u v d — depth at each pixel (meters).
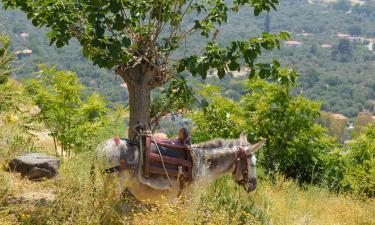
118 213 6.80
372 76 155.12
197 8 9.09
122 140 7.05
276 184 11.79
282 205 9.71
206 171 7.54
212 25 9.01
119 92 45.62
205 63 8.06
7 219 6.30
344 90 132.75
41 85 10.88
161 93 9.46
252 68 8.52
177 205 6.71
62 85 10.90
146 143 7.01
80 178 6.44
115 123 10.90
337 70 164.25
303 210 9.74
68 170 6.90
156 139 7.23
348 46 194.62
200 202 7.32
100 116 11.09
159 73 8.77
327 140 16.41
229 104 13.87
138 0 8.12
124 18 7.88
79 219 6.04
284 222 8.75
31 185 8.33
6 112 9.01
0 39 7.78
